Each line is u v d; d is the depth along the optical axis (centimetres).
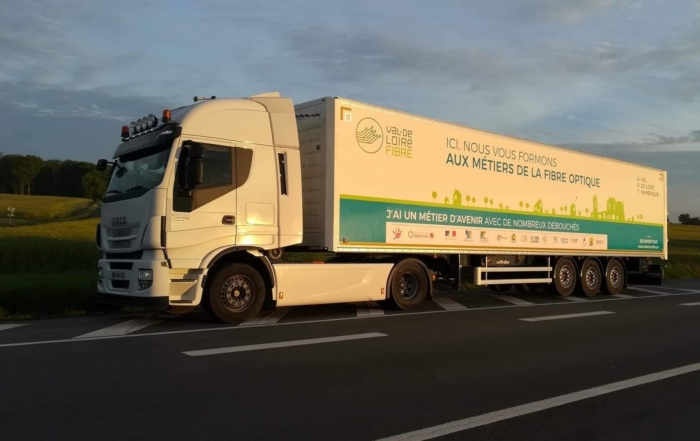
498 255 1404
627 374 693
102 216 1026
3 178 8006
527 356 777
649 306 1380
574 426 507
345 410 532
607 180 1661
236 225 976
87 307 1177
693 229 6969
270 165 1016
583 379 665
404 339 872
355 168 1096
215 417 504
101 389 579
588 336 941
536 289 1762
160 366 674
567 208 1537
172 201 920
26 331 898
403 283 1209
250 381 618
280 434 468
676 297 1630
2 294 1164
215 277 965
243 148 991
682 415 544
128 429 470
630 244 1730
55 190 8038
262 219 1002
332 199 1065
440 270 1326
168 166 920
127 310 1181
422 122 1212
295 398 563
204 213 945
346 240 1082
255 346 794
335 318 1076
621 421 523
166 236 912
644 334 972
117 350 757
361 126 1109
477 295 1595
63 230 2848
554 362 745
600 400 585
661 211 1850
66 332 890
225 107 986
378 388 605
